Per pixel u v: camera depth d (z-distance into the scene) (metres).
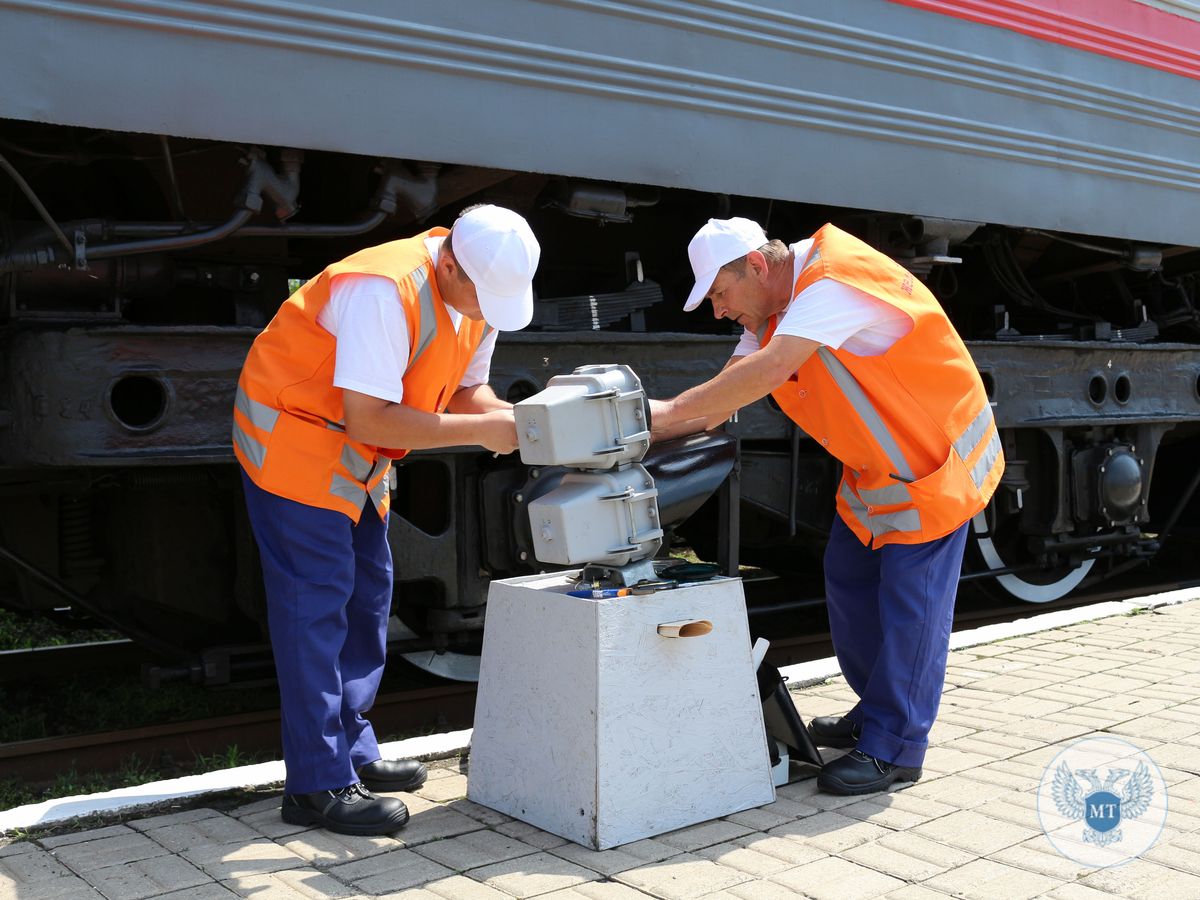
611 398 2.65
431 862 2.53
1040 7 4.77
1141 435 6.07
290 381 2.66
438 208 3.87
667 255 5.16
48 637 6.06
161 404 3.28
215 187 3.60
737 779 2.83
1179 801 2.88
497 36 3.43
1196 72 5.49
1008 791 2.97
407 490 4.12
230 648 3.84
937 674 3.05
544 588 2.85
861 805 2.88
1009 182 4.76
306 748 2.71
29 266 3.14
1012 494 5.55
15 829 2.68
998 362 5.28
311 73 3.14
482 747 2.91
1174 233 5.50
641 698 2.66
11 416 3.25
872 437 2.99
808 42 4.08
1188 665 4.26
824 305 2.81
